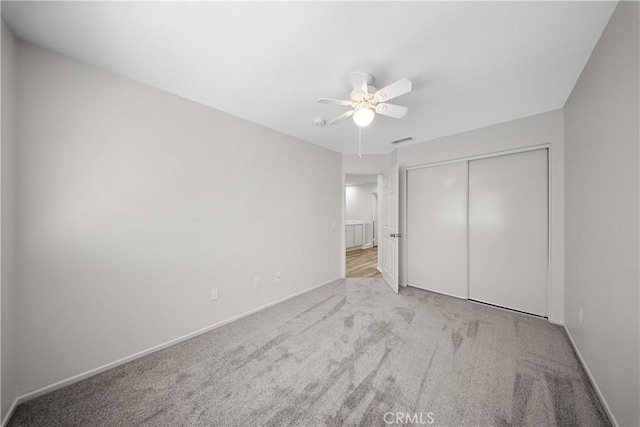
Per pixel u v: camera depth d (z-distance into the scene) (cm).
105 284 171
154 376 166
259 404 143
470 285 308
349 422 130
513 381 159
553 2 118
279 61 164
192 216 219
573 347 198
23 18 126
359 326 237
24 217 141
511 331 226
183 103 212
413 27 133
